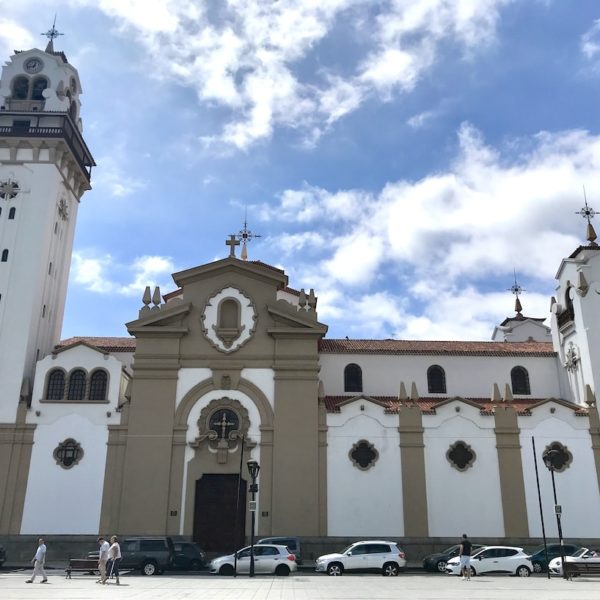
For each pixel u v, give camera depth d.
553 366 49.69
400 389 44.19
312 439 42.34
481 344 51.91
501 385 48.88
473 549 36.12
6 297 45.97
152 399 43.09
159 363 43.94
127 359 48.94
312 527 40.44
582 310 45.81
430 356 49.22
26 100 51.97
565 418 43.19
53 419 42.72
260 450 42.16
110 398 43.31
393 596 22.30
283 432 42.44
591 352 44.66
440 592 23.88
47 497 41.03
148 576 31.95
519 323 65.62
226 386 43.53
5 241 47.41
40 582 28.09
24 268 46.78
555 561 34.00
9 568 36.94
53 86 52.00
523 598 21.62
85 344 44.53
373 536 40.47
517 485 41.66
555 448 42.59
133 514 40.47
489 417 43.16
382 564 33.75
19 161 49.34
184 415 42.84
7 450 42.06
